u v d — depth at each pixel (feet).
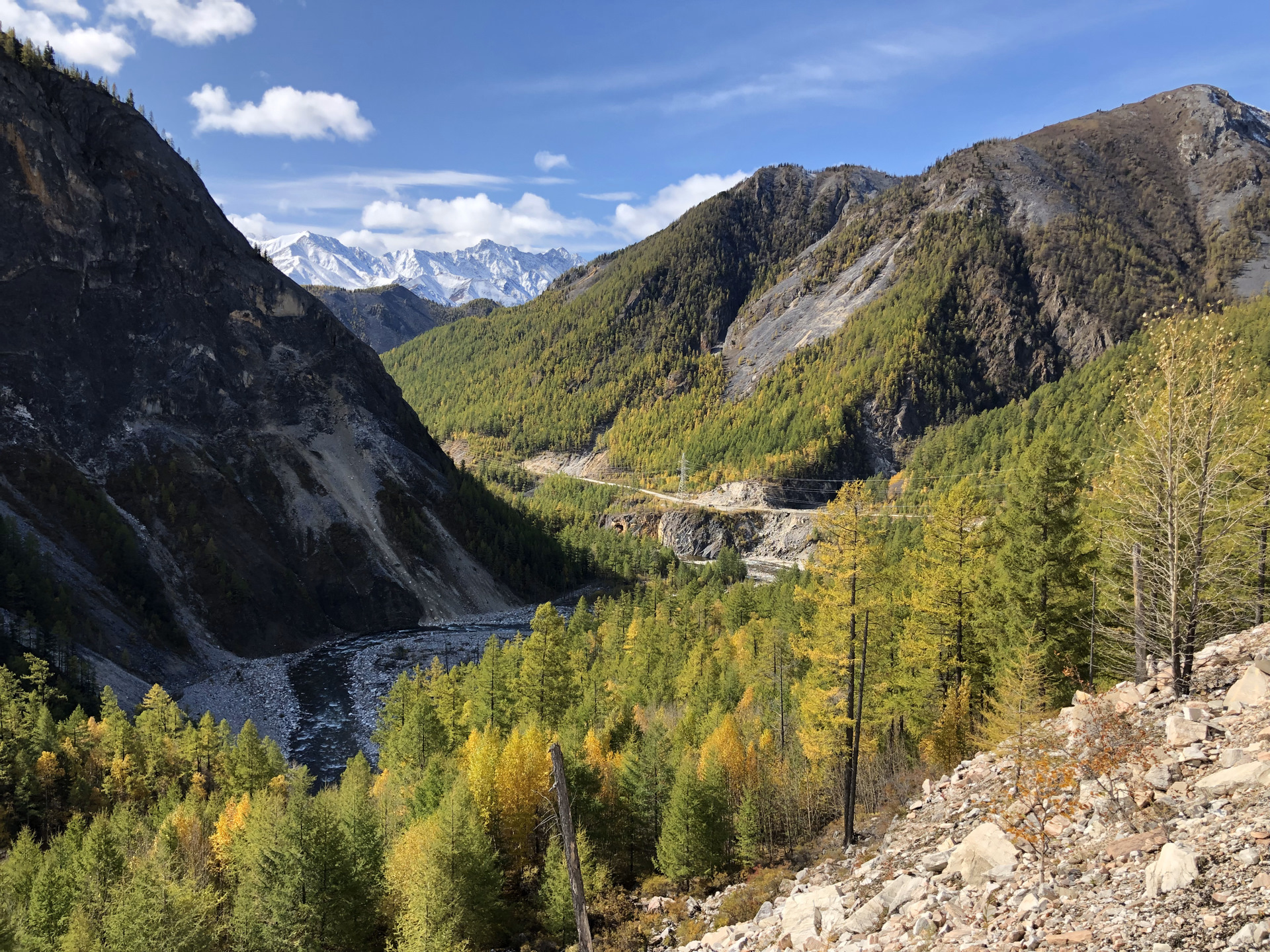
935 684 114.52
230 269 533.96
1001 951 34.96
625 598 404.98
